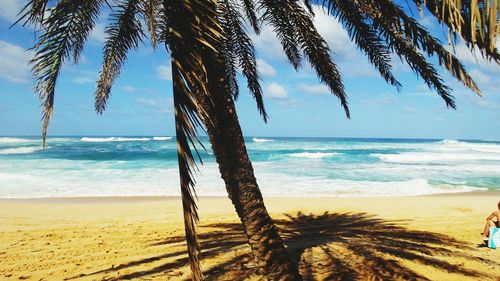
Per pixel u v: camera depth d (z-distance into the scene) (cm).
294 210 1071
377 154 3653
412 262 486
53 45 317
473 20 163
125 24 468
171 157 3123
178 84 189
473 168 2484
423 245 584
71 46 343
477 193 1531
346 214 996
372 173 2164
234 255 538
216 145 333
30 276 496
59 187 1605
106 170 2208
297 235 692
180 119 186
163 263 532
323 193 1497
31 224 885
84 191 1518
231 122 329
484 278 434
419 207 1119
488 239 586
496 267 474
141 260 553
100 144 5528
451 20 178
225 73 332
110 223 899
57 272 510
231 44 595
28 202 1265
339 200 1283
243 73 659
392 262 484
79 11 338
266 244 340
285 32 527
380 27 373
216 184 1670
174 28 199
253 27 676
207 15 216
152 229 820
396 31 348
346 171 2250
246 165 337
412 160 3114
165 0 211
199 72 220
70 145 5144
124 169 2270
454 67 306
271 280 344
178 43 196
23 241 704
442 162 2941
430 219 899
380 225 812
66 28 328
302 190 1562
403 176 2042
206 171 2106
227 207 1140
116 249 630
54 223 899
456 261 496
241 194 335
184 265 518
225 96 327
